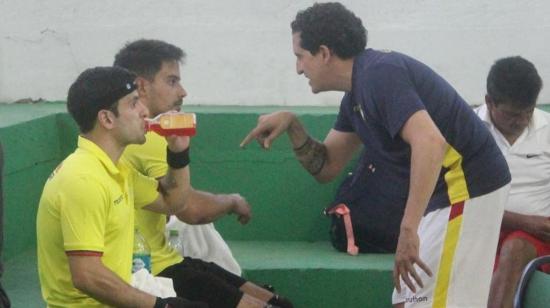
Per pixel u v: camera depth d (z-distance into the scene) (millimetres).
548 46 17812
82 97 10555
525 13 17781
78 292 10516
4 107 17328
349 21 11898
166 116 11414
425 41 17828
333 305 15266
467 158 11930
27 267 15000
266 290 13375
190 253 13891
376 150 12266
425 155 11039
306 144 13391
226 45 17844
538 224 14484
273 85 17938
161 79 12445
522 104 14469
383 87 11438
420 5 17812
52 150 16406
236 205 13375
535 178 15039
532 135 15062
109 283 10062
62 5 17844
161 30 17844
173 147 11578
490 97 14742
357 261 15562
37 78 17969
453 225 11969
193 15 17812
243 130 16844
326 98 17969
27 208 15695
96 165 10398
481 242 12062
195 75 17906
